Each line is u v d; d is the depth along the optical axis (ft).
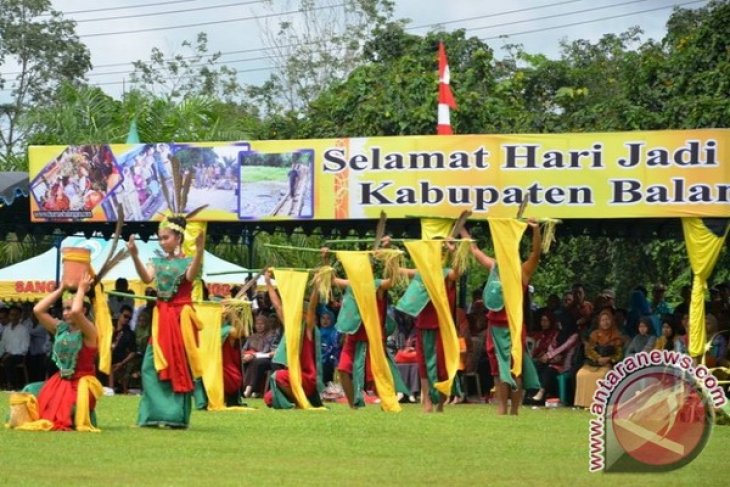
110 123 120.67
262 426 48.03
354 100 108.47
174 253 45.91
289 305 59.93
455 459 38.40
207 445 40.73
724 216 65.82
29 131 124.88
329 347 72.38
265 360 71.26
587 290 110.52
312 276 62.49
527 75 132.05
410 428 48.42
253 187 71.46
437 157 69.10
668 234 81.46
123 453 37.93
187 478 33.22
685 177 66.23
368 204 69.97
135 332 75.92
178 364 45.21
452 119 99.35
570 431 48.14
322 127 109.19
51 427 43.21
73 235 88.84
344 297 59.62
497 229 58.65
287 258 108.47
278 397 60.08
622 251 108.17
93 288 45.27
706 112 90.22
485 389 72.64
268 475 34.06
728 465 37.40
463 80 108.99
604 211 67.21
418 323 59.06
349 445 41.73
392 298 83.35
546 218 65.05
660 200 66.49
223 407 59.11
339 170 70.33
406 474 34.76
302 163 70.85
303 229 86.48
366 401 68.74
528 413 59.62
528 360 57.93
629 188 66.90
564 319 70.59
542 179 67.87
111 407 56.80
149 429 44.96
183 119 119.34
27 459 36.19
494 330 57.82
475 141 68.59
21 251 115.96
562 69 131.85
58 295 44.21
